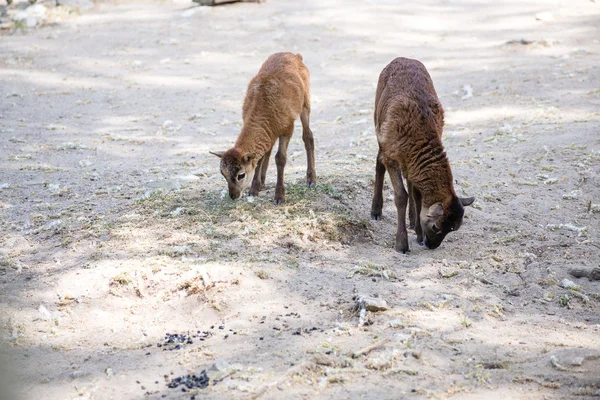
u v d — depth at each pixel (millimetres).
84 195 8680
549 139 9859
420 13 18672
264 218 7438
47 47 17047
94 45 17109
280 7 19562
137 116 12516
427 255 7059
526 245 7203
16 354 5363
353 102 12938
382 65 15062
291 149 10672
